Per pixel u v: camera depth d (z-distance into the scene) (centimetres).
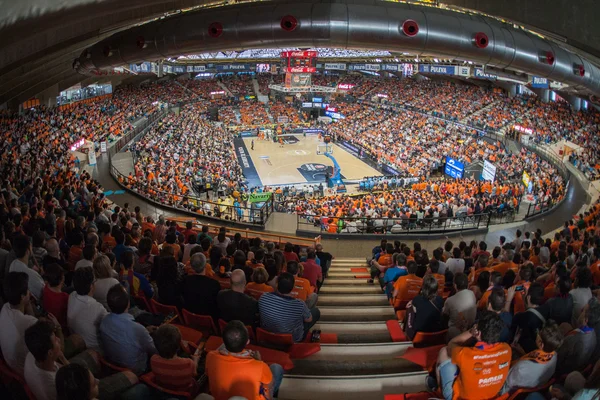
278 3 1393
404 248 1086
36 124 3544
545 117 4656
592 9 1326
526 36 1522
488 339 403
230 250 918
